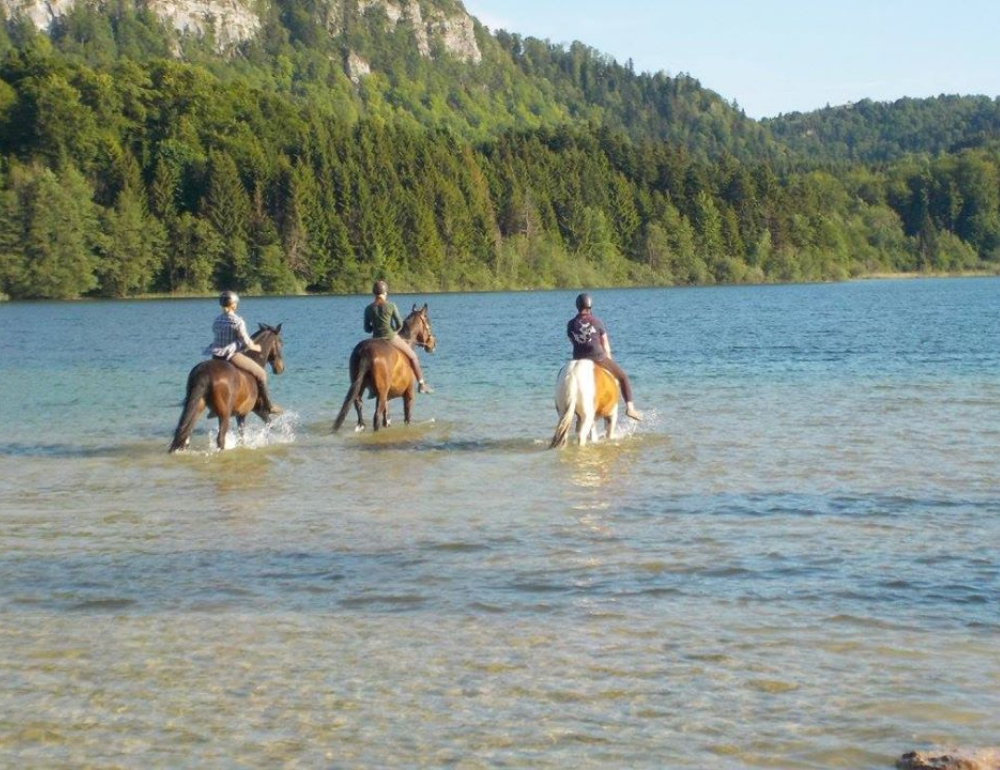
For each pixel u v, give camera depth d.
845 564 11.75
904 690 8.40
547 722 7.95
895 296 110.75
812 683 8.56
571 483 16.47
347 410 21.50
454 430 22.19
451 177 144.12
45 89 128.00
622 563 11.89
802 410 24.53
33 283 110.69
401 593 10.95
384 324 22.39
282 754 7.50
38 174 111.94
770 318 70.25
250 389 20.36
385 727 7.89
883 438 20.22
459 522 13.93
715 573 11.48
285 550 12.66
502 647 9.41
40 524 14.14
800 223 175.38
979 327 56.34
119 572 11.83
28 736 7.79
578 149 174.62
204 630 9.92
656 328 60.66
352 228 130.75
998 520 13.62
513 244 144.75
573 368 19.25
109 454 19.84
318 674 8.86
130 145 135.62
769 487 15.89
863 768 7.24
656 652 9.25
